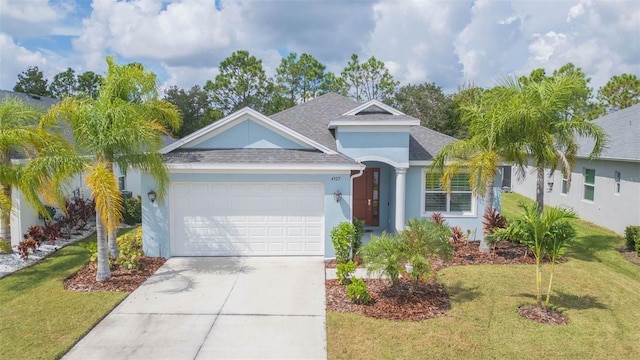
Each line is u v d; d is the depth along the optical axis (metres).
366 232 18.33
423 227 9.99
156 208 13.65
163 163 12.55
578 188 22.55
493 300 10.14
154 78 12.95
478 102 15.05
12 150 13.77
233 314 9.39
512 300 10.16
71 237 16.89
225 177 13.69
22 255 13.54
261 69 48.91
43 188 11.38
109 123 11.14
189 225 13.91
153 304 9.94
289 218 13.99
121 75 12.00
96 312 9.34
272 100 49.56
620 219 18.55
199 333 8.47
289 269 12.71
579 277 12.06
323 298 10.34
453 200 17.33
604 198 19.92
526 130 13.34
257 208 13.95
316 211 13.99
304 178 13.76
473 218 17.19
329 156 14.31
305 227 14.04
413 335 8.28
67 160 10.62
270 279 11.78
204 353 7.67
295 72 50.53
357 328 8.62
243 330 8.60
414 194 17.19
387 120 15.58
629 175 17.88
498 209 17.03
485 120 13.83
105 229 11.37
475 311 9.47
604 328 8.71
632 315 9.43
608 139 19.11
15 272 12.37
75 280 11.49
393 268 9.44
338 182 13.72
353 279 10.24
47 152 11.55
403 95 43.50
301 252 14.12
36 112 13.90
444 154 14.49
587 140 22.06
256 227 14.00
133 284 11.23
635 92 41.50
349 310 9.57
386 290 10.75
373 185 19.00
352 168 13.45
